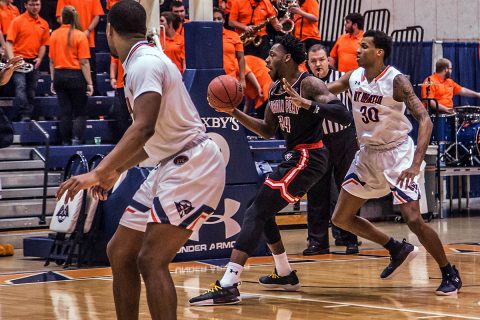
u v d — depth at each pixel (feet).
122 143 14.96
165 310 15.84
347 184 25.77
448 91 54.29
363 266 31.24
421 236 24.85
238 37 44.78
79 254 32.53
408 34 60.59
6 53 45.52
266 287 26.50
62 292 26.32
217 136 32.78
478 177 61.77
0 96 46.42
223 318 21.45
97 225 32.42
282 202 24.36
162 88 15.85
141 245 16.79
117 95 46.24
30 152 44.14
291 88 23.49
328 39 59.67
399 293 25.20
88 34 49.03
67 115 44.52
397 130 25.00
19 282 28.68
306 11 49.96
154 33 25.54
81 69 44.11
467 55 61.31
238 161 33.27
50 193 43.16
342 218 26.17
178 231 16.11
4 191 41.93
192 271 30.37
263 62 47.65
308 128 24.71
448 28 63.72
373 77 24.97
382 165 25.08
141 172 31.63
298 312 22.20
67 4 48.14
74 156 34.01
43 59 51.31
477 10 64.18
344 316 21.45
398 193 24.84
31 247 35.37
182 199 16.06
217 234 33.24
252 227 24.00
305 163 24.62
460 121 53.47
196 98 32.27
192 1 33.58
